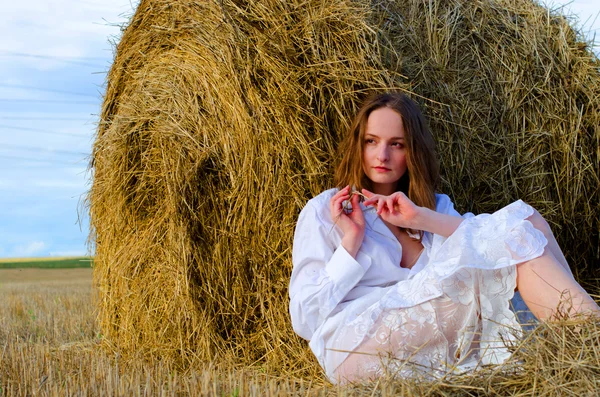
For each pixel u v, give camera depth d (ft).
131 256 12.77
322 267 8.22
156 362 11.72
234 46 10.76
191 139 11.41
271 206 10.43
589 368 6.32
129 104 13.03
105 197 13.53
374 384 7.03
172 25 12.17
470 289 7.23
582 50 13.38
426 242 8.42
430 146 8.89
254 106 10.46
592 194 12.97
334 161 10.20
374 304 7.50
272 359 10.62
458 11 12.54
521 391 6.40
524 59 12.69
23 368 10.23
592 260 13.33
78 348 14.24
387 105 8.61
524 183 12.38
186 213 11.32
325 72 10.32
